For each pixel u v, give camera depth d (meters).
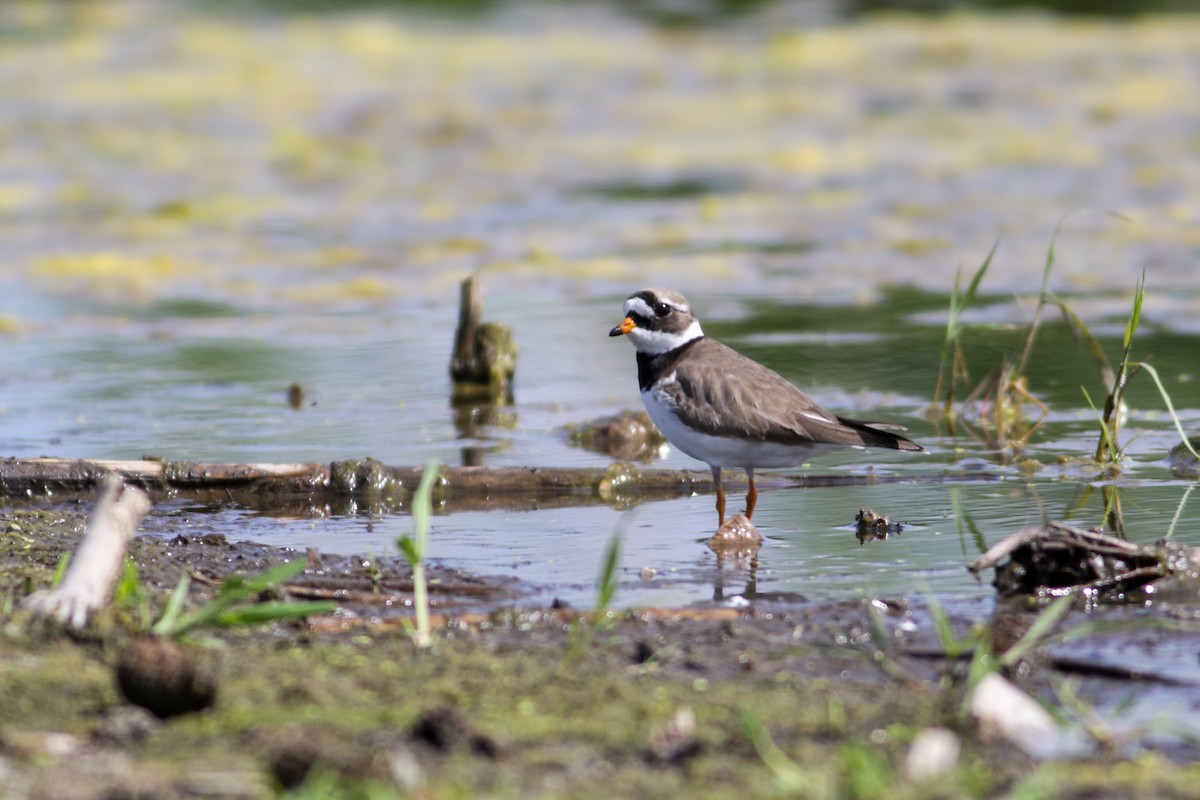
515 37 38.72
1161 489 11.80
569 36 38.72
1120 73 33.38
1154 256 21.12
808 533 10.78
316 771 5.54
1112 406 12.67
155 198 25.64
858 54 35.97
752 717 6.34
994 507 11.38
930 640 8.01
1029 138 28.72
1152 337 17.17
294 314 19.36
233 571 9.48
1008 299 19.28
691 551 10.34
